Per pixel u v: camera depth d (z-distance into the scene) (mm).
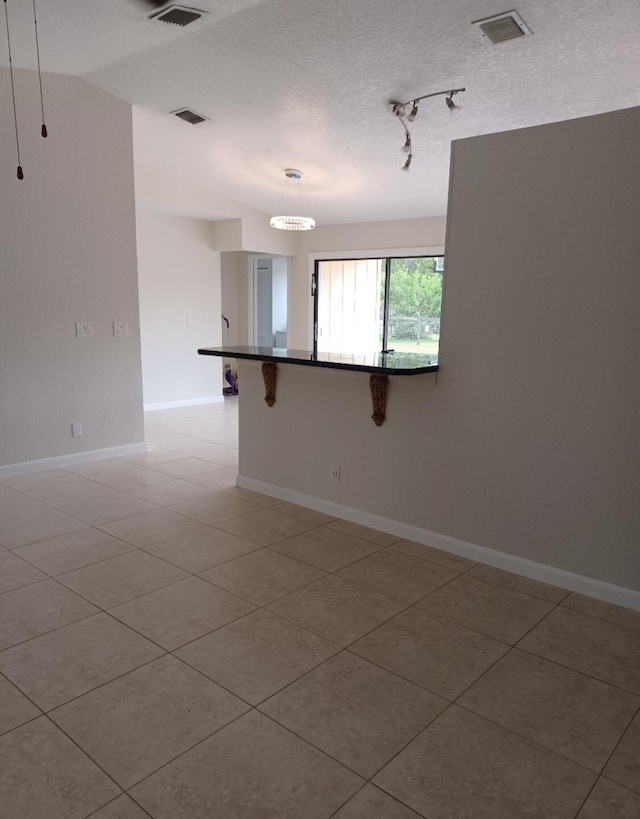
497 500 2926
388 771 1648
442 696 1972
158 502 3855
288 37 3428
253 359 3670
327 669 2104
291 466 3869
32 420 4422
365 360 3322
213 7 3176
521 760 1699
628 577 2572
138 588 2678
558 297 2604
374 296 7102
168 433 5871
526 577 2861
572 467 2666
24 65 3994
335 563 2977
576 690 2016
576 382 2605
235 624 2389
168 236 6793
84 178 4445
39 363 4398
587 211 2479
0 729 1776
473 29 3082
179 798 1541
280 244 7430
